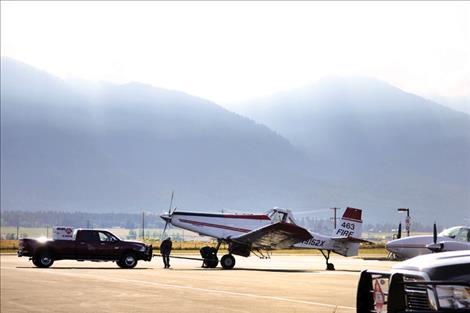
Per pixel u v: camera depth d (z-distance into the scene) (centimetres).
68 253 5234
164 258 5491
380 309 1480
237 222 5653
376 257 9481
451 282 1373
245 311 2484
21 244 5234
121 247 5303
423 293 1395
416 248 4075
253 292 3197
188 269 5266
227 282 3803
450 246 3894
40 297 2964
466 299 1366
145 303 2739
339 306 2633
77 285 3547
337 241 6009
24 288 3375
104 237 5303
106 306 2642
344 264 6800
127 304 2708
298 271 5150
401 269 1459
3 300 2850
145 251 5353
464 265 1407
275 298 2919
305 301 2803
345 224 6141
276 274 4662
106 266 5644
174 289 3331
